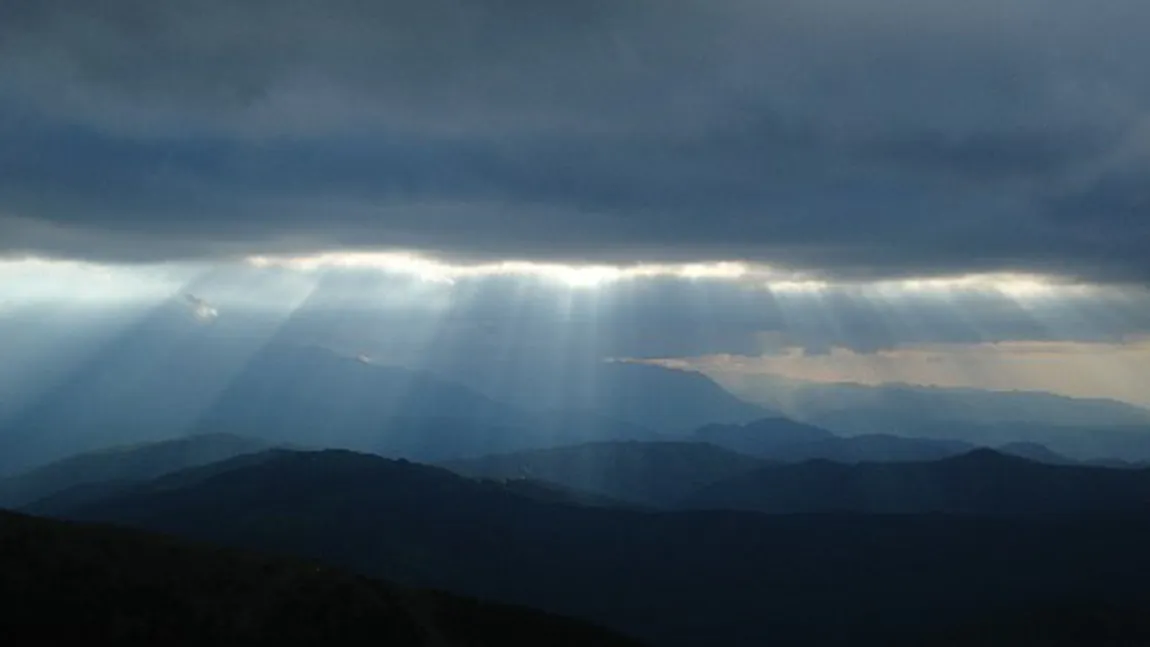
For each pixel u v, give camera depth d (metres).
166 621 52.81
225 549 62.00
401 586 64.50
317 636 55.38
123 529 61.25
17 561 53.03
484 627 62.94
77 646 49.50
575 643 63.69
